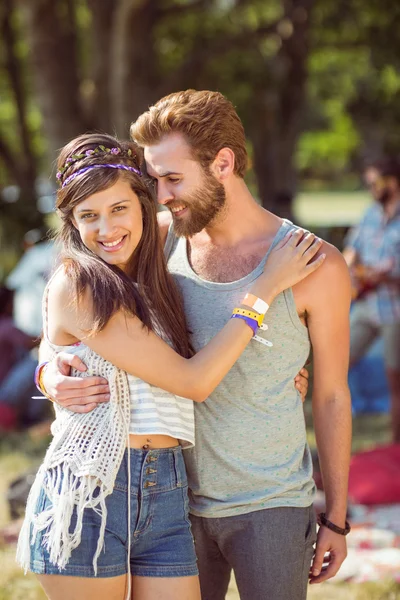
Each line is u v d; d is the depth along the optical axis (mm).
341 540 3365
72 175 3148
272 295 3141
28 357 9891
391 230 8109
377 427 9156
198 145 3162
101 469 2994
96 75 12391
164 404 3141
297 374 3305
